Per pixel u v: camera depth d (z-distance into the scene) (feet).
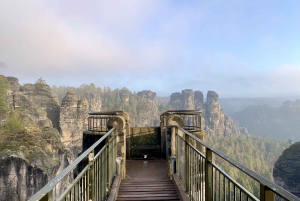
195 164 12.12
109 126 19.16
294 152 114.83
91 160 9.03
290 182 106.63
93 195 9.27
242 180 104.94
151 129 30.94
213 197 9.45
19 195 100.01
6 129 132.16
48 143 134.21
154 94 466.70
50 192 4.76
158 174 21.24
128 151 28.45
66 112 220.84
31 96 213.87
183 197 13.37
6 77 191.93
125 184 17.30
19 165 100.07
